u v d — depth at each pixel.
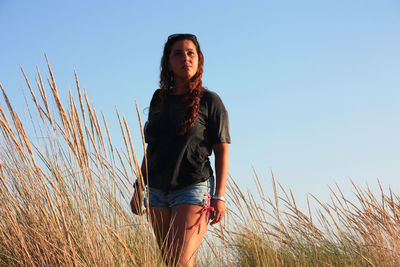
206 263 3.18
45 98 2.44
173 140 2.46
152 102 2.66
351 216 3.91
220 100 2.58
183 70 2.52
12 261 2.58
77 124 2.39
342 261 3.72
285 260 3.45
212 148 2.58
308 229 3.75
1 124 2.55
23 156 2.46
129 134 2.31
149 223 2.33
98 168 2.44
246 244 3.52
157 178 2.48
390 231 3.74
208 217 2.44
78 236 2.42
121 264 2.37
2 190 2.56
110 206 2.45
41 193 2.49
